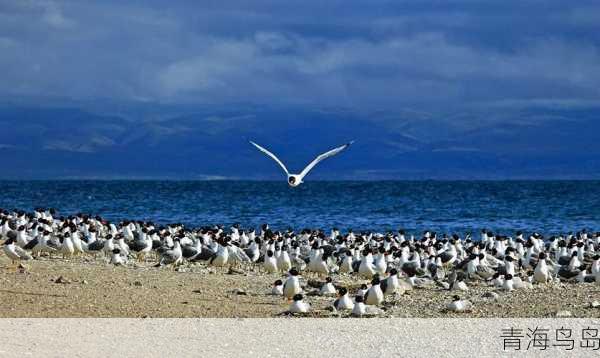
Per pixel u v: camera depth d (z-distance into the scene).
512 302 37.22
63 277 39.88
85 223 64.56
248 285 41.00
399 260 47.72
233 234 61.12
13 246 44.56
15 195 186.00
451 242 59.25
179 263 47.91
